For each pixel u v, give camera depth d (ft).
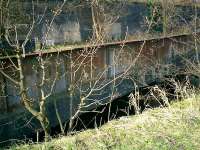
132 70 37.52
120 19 50.31
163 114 20.89
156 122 19.88
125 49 37.60
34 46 33.04
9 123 26.27
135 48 39.47
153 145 17.21
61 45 39.52
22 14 34.06
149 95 31.24
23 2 35.65
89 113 32.37
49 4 40.01
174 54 46.83
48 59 27.48
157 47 44.14
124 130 19.16
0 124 25.81
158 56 44.57
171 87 38.09
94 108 32.71
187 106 22.79
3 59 25.27
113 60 33.04
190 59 43.68
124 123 20.31
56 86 29.60
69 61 30.58
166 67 43.86
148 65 41.16
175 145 17.07
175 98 31.40
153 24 52.49
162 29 55.01
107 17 44.78
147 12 55.11
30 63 27.48
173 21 55.67
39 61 25.93
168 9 55.16
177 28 54.39
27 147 18.49
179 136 17.97
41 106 22.88
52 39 40.19
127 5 52.03
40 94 28.25
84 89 31.55
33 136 27.40
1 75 25.49
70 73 29.60
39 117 22.89
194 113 20.76
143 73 39.27
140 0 54.90
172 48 46.83
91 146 17.53
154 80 40.68
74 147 17.42
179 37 48.21
